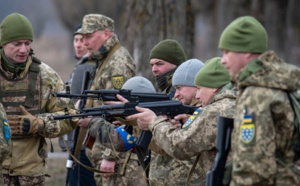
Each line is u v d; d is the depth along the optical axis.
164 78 12.02
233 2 41.22
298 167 8.01
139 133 11.14
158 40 21.39
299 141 8.01
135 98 10.45
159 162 10.77
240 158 7.86
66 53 114.88
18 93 11.32
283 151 8.00
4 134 9.75
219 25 47.25
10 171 11.30
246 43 8.17
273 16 44.09
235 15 41.19
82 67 14.17
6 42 11.12
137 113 9.92
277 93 7.91
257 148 7.80
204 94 9.58
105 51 13.27
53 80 11.59
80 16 84.38
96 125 11.69
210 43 67.88
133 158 12.61
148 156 11.35
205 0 65.50
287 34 45.34
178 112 10.00
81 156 13.91
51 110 11.63
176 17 21.45
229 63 8.30
